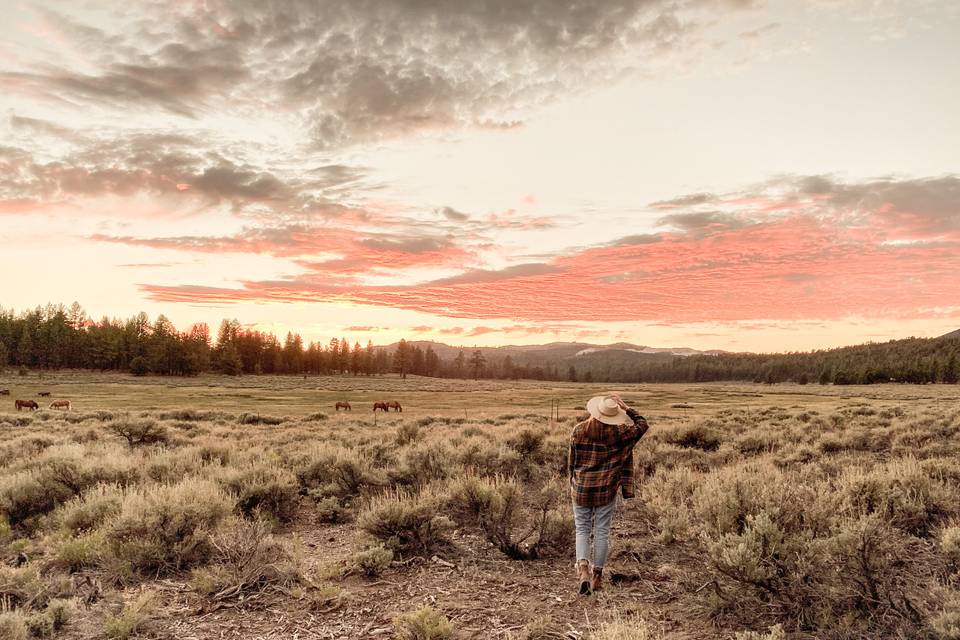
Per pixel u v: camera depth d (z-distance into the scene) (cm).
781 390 11131
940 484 644
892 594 414
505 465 1036
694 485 758
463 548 638
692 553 543
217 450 1227
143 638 416
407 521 625
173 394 7162
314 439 1789
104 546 580
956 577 443
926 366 14775
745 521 505
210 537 582
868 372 15500
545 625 428
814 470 841
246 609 472
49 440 1477
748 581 426
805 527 489
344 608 477
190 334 17512
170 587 518
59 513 723
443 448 1098
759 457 1183
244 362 17812
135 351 14462
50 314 15575
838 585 416
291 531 757
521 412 3869
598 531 499
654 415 3034
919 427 1548
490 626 436
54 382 9838
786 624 407
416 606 478
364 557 564
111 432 1748
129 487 777
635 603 462
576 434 510
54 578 523
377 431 2102
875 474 677
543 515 646
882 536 422
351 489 929
